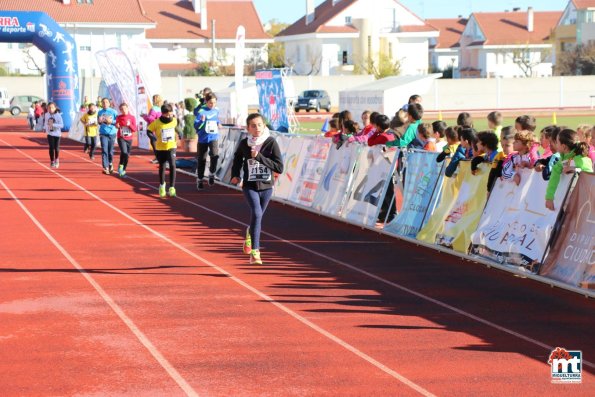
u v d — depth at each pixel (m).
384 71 83.19
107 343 7.43
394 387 6.29
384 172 13.36
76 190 19.66
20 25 42.59
